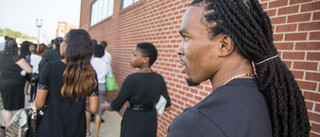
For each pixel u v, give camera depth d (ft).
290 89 1.97
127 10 15.56
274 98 1.84
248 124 1.62
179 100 9.02
